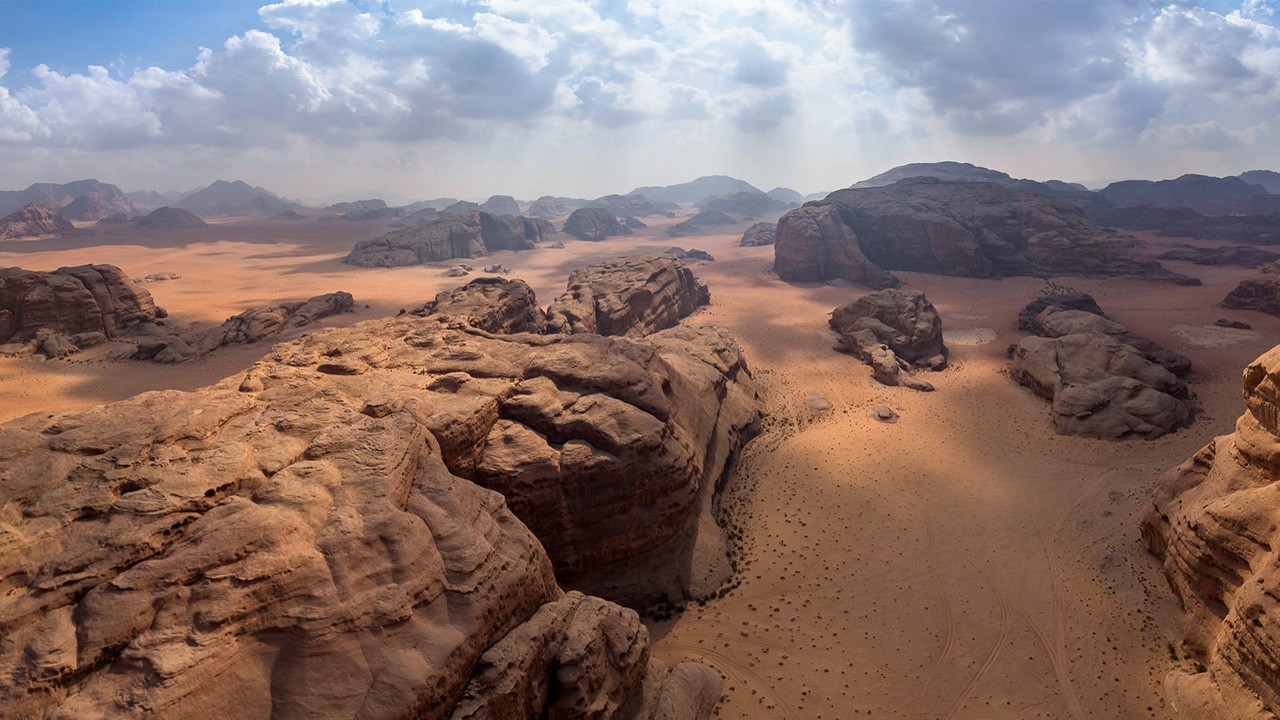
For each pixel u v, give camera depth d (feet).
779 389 213.46
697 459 123.95
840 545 123.65
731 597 109.91
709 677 90.33
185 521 64.90
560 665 70.74
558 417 111.45
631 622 81.66
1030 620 102.53
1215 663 80.74
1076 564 114.62
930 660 95.61
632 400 118.93
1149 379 177.88
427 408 99.71
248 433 81.15
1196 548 92.02
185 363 236.22
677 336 201.05
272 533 62.59
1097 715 84.94
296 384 108.47
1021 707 86.94
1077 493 137.90
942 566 116.88
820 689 90.53
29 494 65.31
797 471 152.35
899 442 168.66
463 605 65.57
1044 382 190.60
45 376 218.59
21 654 51.80
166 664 51.70
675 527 112.88
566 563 103.71
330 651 57.36
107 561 59.11
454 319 165.37
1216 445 105.60
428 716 58.39
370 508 68.33
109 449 72.59
